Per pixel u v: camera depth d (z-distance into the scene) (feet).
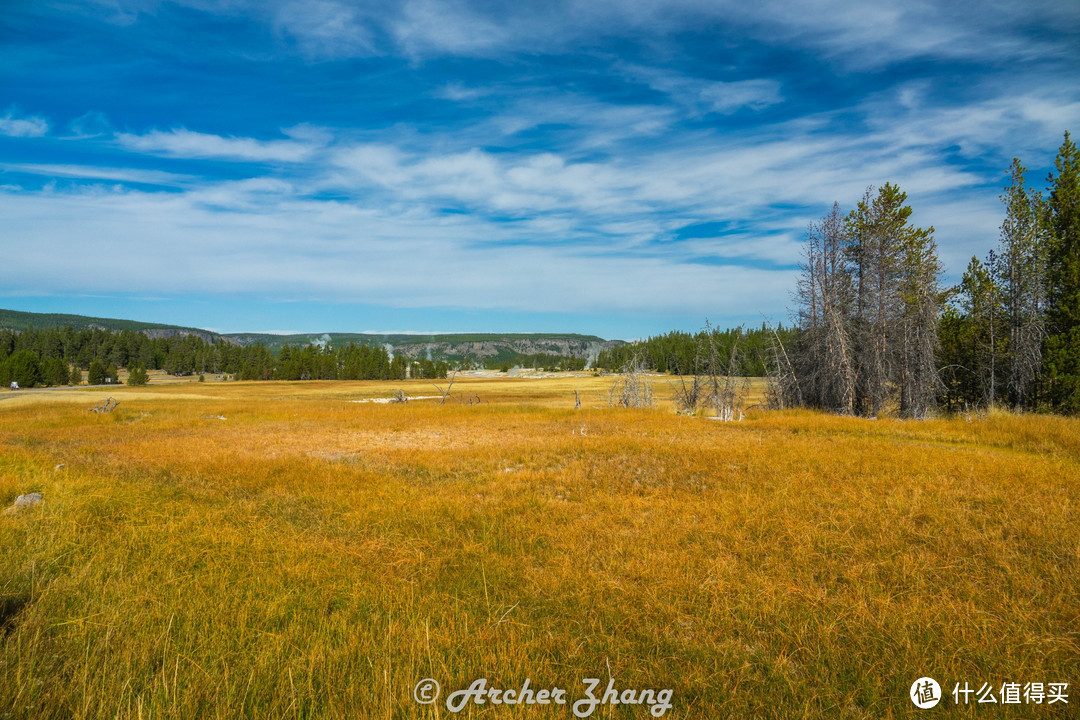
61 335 555.69
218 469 42.47
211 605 17.57
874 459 43.70
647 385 130.00
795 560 22.25
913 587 19.31
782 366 113.80
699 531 26.27
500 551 24.11
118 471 40.70
